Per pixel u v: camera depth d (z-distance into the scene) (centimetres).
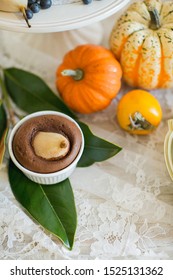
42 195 57
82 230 57
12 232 56
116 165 62
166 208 58
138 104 61
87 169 62
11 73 67
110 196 60
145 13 64
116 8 59
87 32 75
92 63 63
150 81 64
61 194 58
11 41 76
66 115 59
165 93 69
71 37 75
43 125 57
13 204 59
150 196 59
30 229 57
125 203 59
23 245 56
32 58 74
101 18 58
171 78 64
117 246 56
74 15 58
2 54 74
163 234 57
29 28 56
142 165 62
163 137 65
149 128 63
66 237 54
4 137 59
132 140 65
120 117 62
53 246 56
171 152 59
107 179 61
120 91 70
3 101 67
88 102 63
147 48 61
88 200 59
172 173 57
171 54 61
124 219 58
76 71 63
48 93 66
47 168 54
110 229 57
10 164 59
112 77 62
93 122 67
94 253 55
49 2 58
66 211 56
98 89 62
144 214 58
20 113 66
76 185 60
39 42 75
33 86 66
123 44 64
